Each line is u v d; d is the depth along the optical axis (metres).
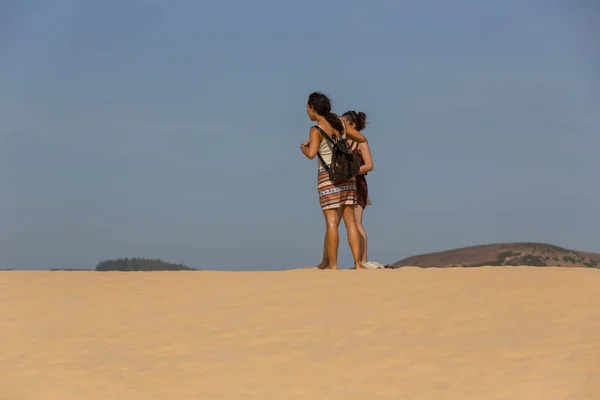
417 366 7.94
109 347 8.84
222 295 10.82
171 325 9.57
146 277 12.20
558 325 8.91
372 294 10.48
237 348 8.67
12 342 9.09
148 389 7.59
